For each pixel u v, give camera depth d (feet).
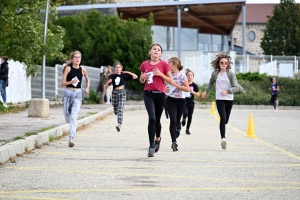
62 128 86.94
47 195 39.58
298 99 229.66
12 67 149.48
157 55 61.62
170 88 66.39
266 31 411.13
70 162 56.59
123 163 56.18
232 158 60.90
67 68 72.33
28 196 39.19
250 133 88.99
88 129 100.83
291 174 49.67
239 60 252.42
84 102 201.05
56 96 191.72
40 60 162.91
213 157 61.67
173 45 281.95
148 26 233.55
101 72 212.02
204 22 278.05
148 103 61.57
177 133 71.67
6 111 127.65
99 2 318.45
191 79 92.89
